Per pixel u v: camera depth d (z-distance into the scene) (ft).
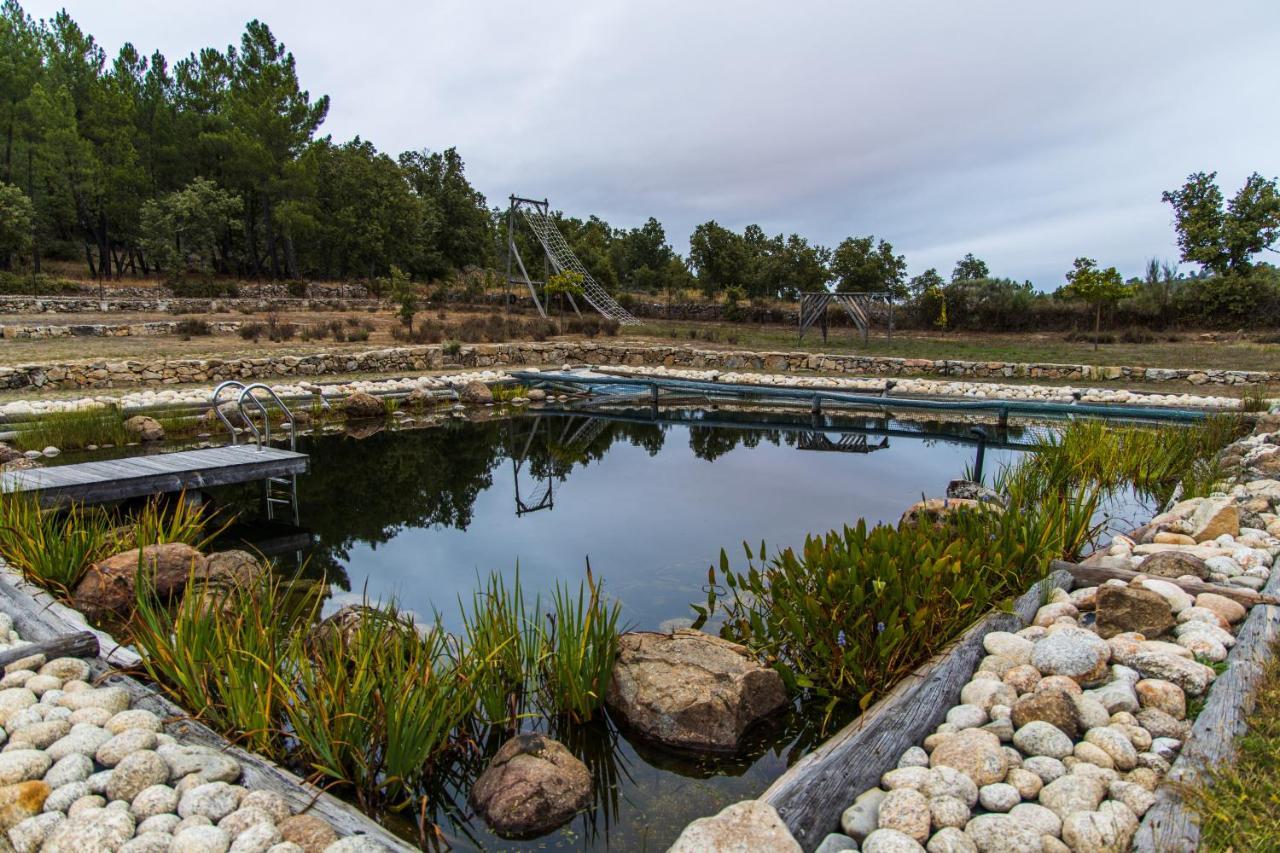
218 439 30.14
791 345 66.18
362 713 8.71
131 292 86.48
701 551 17.70
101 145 97.45
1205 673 8.74
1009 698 8.84
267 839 6.33
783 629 12.03
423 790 8.71
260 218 119.34
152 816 6.68
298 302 86.63
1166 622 10.17
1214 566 12.58
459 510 21.67
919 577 11.19
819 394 38.73
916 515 17.22
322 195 123.03
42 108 86.63
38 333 52.49
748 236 122.21
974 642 10.19
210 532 19.20
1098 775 7.25
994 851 6.46
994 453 30.32
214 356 46.06
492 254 153.48
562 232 126.00
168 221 95.50
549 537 18.95
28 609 11.46
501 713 9.92
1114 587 10.53
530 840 7.97
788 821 6.79
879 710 8.78
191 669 9.43
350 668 9.53
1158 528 15.87
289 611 13.74
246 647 9.80
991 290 79.00
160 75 115.65
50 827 6.52
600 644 10.46
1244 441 23.35
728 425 38.06
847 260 101.55
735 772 9.29
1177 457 24.04
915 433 35.37
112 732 8.03
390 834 7.00
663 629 12.96
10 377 36.22
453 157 151.53
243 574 14.24
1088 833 6.37
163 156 104.73
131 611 12.60
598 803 8.63
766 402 44.75
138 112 104.83
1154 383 45.83
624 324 83.61
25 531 14.23
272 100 104.88
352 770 8.59
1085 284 57.57
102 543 14.64
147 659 10.07
